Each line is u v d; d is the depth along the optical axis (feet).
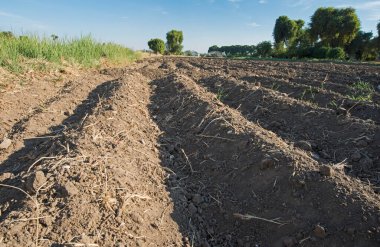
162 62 54.85
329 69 37.86
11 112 16.37
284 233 8.31
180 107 18.19
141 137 13.96
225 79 25.03
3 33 29.48
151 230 8.18
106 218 7.92
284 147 11.12
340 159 12.44
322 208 8.32
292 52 99.86
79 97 20.47
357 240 7.38
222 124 13.64
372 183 10.76
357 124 13.97
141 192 9.43
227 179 10.85
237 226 9.12
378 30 110.22
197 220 9.43
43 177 8.93
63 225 7.45
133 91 21.07
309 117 15.81
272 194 9.37
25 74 22.94
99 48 41.65
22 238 7.00
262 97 18.97
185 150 13.64
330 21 113.70
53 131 14.57
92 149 10.93
